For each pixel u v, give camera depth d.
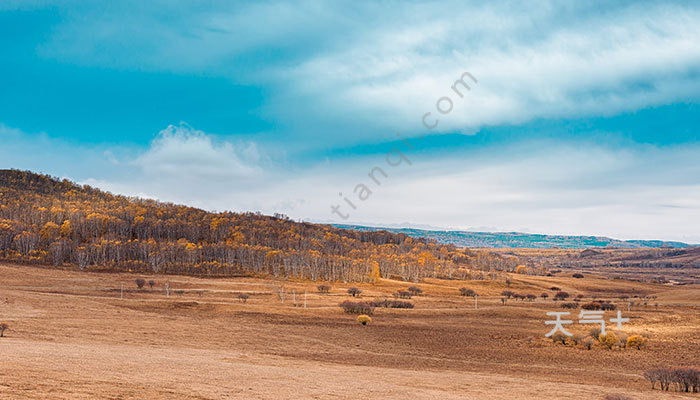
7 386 23.22
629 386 50.56
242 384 32.25
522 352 79.75
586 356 77.00
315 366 51.56
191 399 25.47
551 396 38.81
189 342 69.81
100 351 47.53
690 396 44.03
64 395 22.81
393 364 61.31
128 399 23.77
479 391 39.22
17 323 71.31
